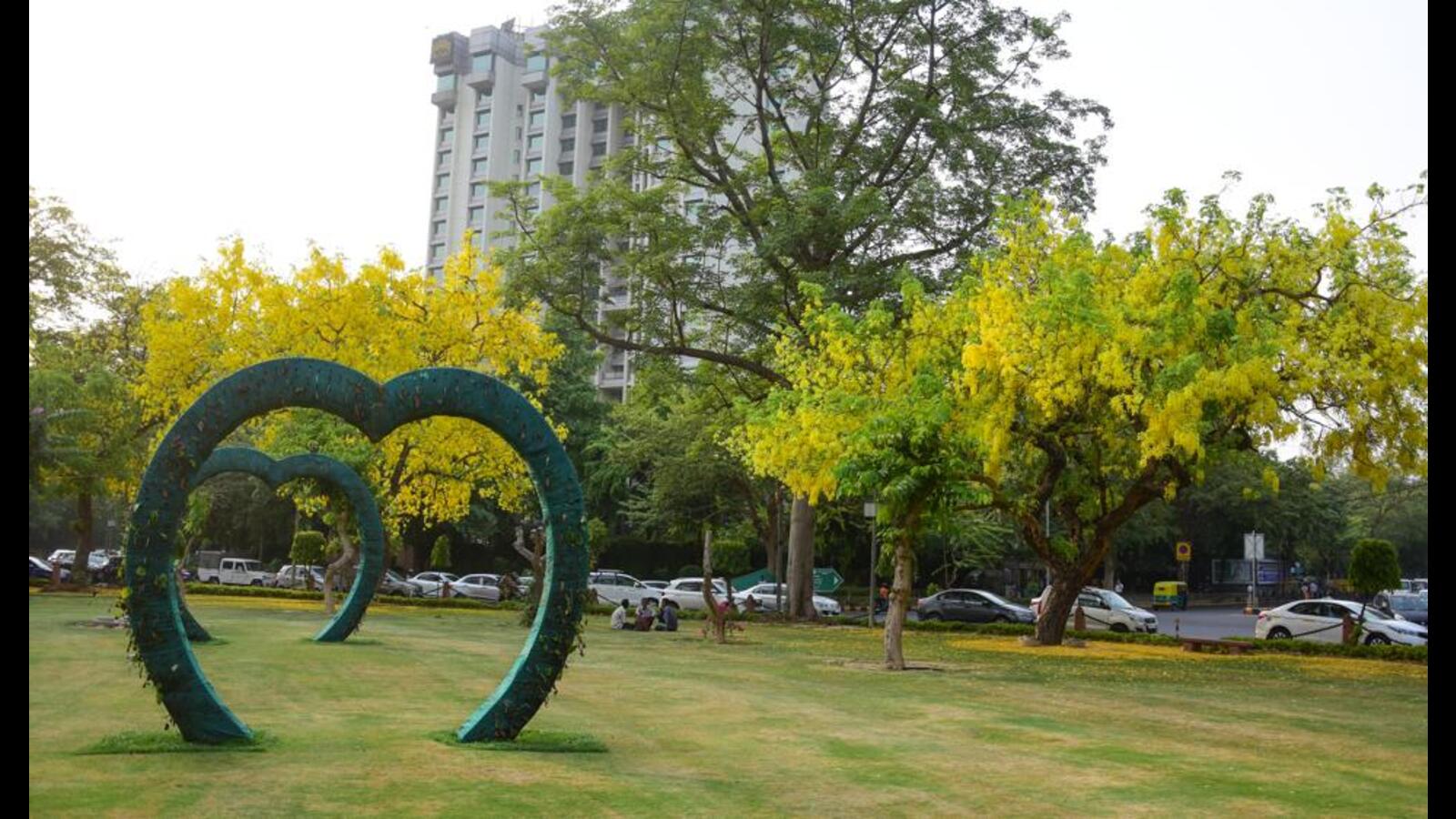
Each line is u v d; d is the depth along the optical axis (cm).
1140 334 1747
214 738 817
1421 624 2945
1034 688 1445
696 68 2873
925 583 5331
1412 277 1858
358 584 1902
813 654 1948
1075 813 686
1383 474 1912
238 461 1800
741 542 3828
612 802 673
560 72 2972
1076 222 2038
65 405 3145
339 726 944
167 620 809
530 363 2773
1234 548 5941
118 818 588
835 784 765
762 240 2753
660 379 3161
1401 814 696
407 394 842
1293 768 863
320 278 2597
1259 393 1761
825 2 2836
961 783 778
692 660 1780
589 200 2734
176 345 2589
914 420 1634
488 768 762
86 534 3416
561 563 880
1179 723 1124
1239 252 1922
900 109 2809
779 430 2178
